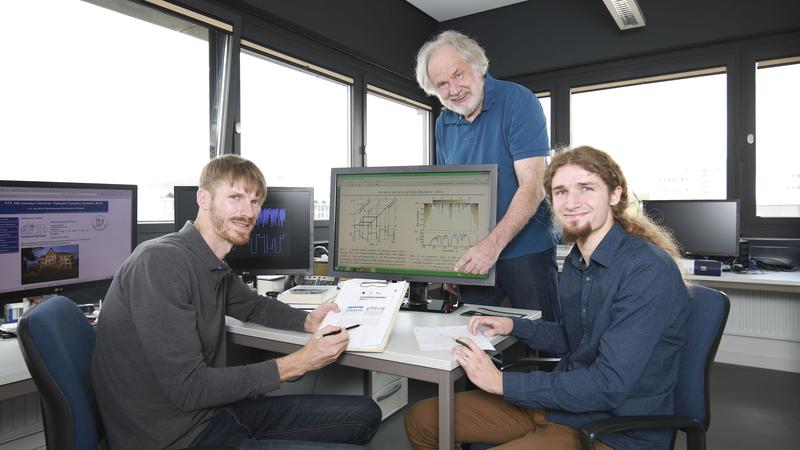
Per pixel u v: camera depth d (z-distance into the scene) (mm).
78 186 1657
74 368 1001
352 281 1562
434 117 4695
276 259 2143
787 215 3445
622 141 4008
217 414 1183
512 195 1854
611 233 1203
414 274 1614
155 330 1032
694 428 1054
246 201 1244
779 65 3436
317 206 3443
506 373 1106
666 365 1129
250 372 1108
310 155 3381
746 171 3537
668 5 3619
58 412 917
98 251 1734
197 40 2543
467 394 1437
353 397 1427
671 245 1246
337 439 1343
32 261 1547
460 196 1562
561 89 4117
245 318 1446
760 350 3482
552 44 4020
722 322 1218
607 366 1054
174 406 1097
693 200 3400
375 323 1264
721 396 2906
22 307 1580
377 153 4137
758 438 2348
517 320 1393
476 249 1466
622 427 1000
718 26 3467
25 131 1883
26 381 1140
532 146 1757
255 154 2945
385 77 3994
